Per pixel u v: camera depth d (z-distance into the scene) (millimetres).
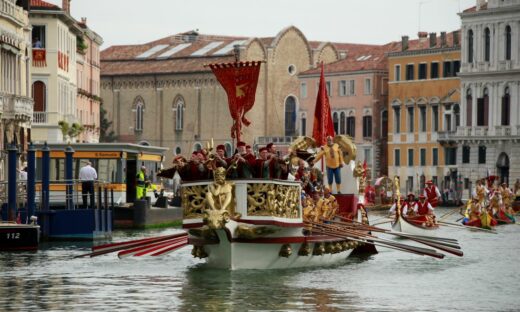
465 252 58062
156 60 186750
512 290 43906
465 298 41969
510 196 99938
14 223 56812
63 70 121000
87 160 80875
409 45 164875
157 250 52656
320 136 57000
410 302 40969
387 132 168875
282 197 45844
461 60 153500
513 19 148500
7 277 46281
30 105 96500
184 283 44250
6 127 90750
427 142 160000
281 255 46594
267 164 44969
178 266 49375
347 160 55531
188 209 45781
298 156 50219
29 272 47750
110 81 188125
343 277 46438
